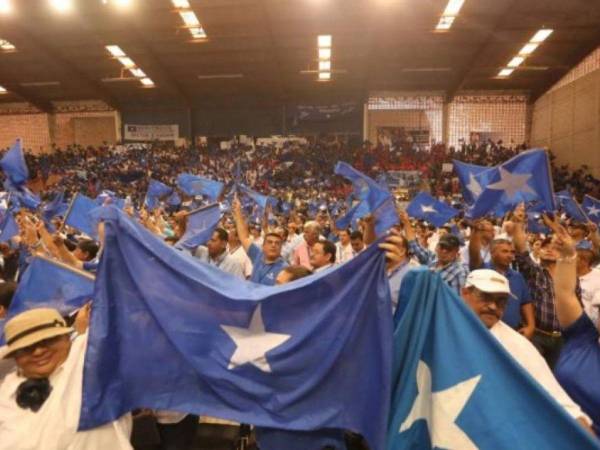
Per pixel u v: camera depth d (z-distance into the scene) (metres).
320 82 32.31
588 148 25.91
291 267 3.64
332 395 2.40
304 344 2.41
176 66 29.67
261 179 30.25
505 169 4.40
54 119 37.62
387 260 2.37
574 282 3.05
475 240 4.57
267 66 29.42
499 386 2.12
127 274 2.52
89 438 2.29
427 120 34.00
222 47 26.70
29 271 3.06
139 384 2.45
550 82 30.84
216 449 2.92
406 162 30.84
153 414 2.76
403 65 28.86
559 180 25.06
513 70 29.14
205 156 33.41
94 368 2.33
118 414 2.38
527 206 4.82
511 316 4.32
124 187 29.19
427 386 2.26
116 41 25.80
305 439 2.42
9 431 2.27
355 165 30.84
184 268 2.56
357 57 27.95
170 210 14.04
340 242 9.02
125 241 2.54
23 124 37.97
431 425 2.19
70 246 6.20
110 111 37.41
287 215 16.38
